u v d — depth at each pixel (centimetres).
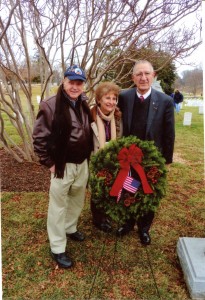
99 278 246
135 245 288
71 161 244
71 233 290
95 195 246
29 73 472
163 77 1484
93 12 403
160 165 248
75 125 238
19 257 270
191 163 568
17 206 364
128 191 245
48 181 440
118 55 443
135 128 270
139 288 237
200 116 1341
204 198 397
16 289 236
